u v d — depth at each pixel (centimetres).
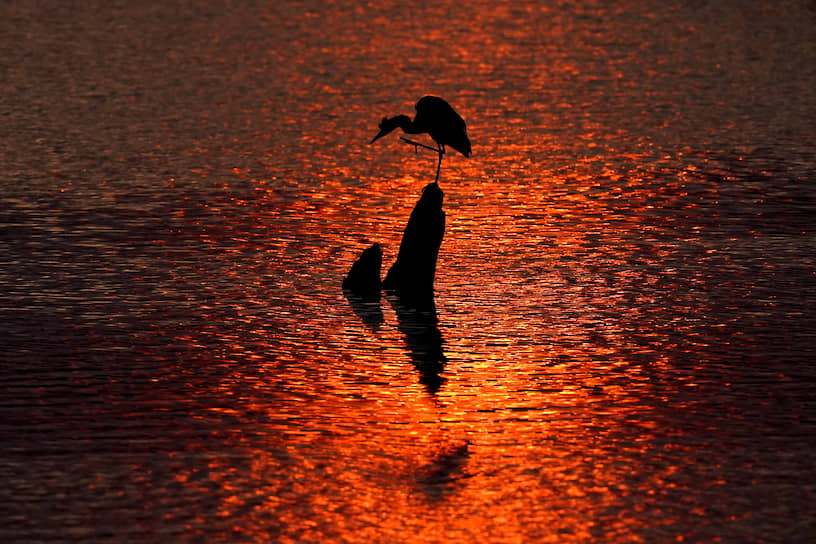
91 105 6419
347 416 2297
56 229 3825
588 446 2142
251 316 2964
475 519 1852
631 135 5766
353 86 7262
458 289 3241
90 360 2598
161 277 3303
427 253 3186
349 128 5991
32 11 10362
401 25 10162
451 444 2156
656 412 2311
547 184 4688
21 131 5653
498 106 6631
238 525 1825
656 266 3438
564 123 6119
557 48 8912
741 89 7144
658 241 3741
